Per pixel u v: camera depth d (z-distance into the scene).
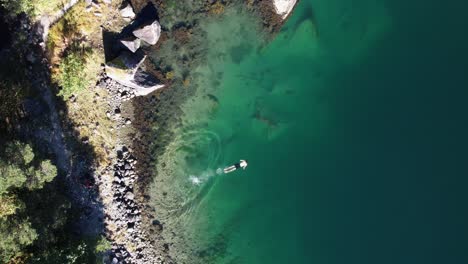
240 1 38.06
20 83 33.69
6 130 32.91
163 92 37.78
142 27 36.25
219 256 38.81
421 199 39.19
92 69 36.06
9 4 31.75
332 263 39.06
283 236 39.19
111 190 37.25
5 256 28.39
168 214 38.28
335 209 39.28
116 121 37.16
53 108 35.03
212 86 38.28
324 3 38.88
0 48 33.00
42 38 34.09
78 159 36.16
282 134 39.12
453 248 38.94
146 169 37.84
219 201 38.88
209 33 37.97
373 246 39.06
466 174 39.25
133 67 36.16
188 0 37.62
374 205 39.28
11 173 27.50
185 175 38.41
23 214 29.48
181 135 38.19
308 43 38.91
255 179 39.09
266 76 38.75
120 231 37.56
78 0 34.81
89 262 33.16
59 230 33.22
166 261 38.28
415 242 38.97
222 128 38.62
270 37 38.50
